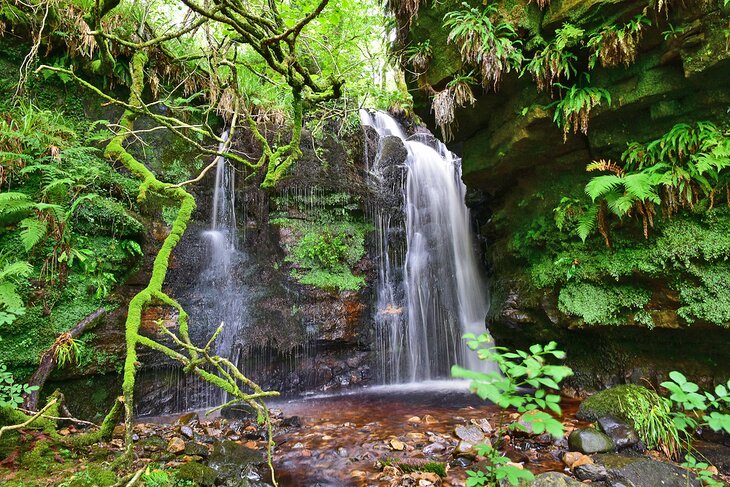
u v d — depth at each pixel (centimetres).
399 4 554
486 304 875
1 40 527
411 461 377
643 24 401
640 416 393
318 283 742
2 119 478
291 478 367
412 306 838
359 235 809
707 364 450
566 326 548
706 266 415
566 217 539
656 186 439
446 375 838
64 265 500
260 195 761
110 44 568
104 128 601
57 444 373
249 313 691
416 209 905
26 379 459
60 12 544
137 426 486
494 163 611
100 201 547
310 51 561
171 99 655
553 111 496
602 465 332
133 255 580
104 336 533
